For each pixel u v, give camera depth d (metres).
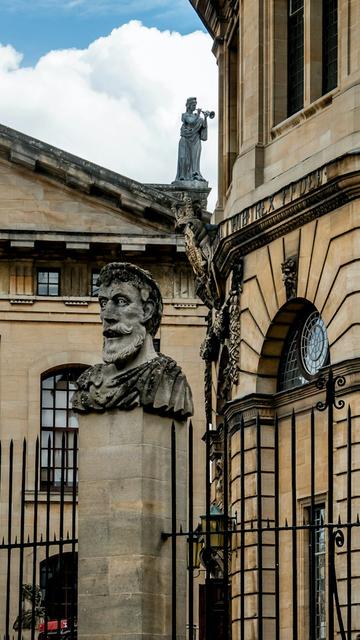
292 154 42.47
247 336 43.44
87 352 61.91
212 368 48.25
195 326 61.97
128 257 62.25
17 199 62.81
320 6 42.56
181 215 49.47
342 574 36.25
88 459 24.38
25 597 46.09
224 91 49.06
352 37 40.44
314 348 41.34
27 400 61.56
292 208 41.09
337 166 38.97
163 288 62.22
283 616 40.00
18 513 58.97
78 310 62.09
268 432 41.97
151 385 24.22
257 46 44.34
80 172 62.44
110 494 24.11
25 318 61.91
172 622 23.34
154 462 24.22
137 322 24.62
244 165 43.97
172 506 23.58
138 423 24.12
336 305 39.59
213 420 47.75
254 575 40.22
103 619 23.84
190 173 64.19
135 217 62.69
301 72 43.75
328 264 40.06
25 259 62.19
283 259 41.94
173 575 23.38
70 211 62.81
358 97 39.69
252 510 41.22
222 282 46.06
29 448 60.84
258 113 44.00
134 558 23.81
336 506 38.06
